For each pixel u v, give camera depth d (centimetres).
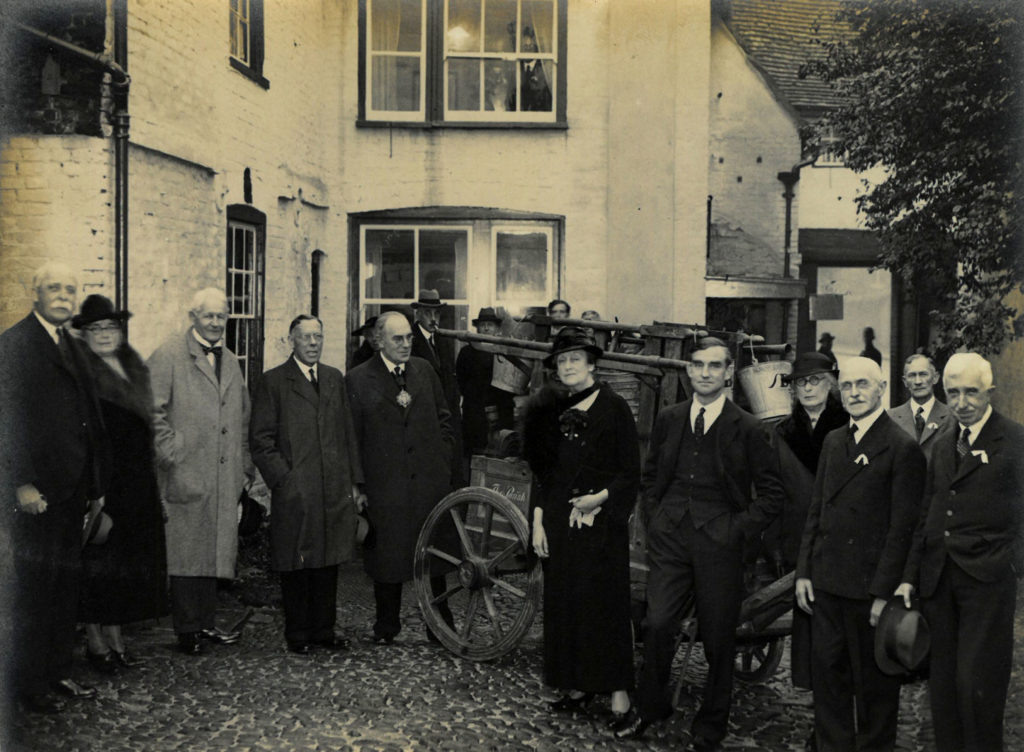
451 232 1195
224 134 845
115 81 629
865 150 904
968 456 388
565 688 452
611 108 1170
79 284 618
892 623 382
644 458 514
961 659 383
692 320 1159
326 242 1174
